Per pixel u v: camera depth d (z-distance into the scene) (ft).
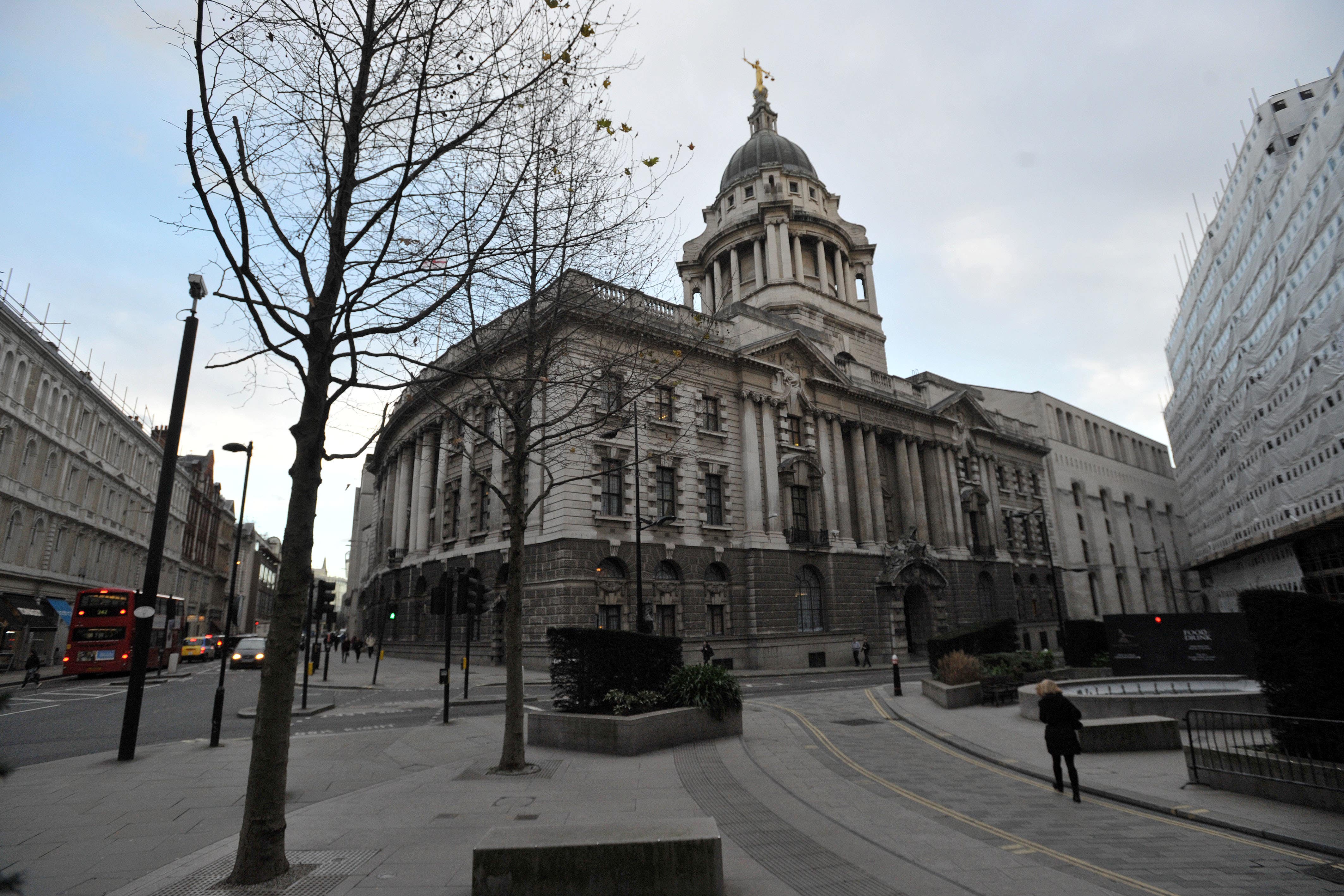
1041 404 230.07
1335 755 29.96
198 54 21.76
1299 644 31.81
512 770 36.50
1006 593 181.27
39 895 19.61
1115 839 26.14
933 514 169.68
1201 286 185.26
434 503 148.05
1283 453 135.44
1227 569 216.33
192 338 44.55
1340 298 107.14
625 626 106.42
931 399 177.88
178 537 233.96
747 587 122.42
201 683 100.32
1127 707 50.01
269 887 19.90
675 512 116.98
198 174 21.77
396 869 21.48
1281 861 23.41
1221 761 32.81
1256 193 137.90
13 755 43.32
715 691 48.37
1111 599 230.07
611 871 18.84
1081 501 234.58
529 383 40.42
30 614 125.08
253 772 21.02
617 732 41.37
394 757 40.88
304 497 22.98
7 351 120.67
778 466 133.08
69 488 147.54
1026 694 55.62
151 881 20.59
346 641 147.74
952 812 30.12
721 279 192.34
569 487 104.12
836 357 162.40
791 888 20.80
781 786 34.71
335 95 26.43
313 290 24.79
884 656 140.87
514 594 38.99
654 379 64.03
